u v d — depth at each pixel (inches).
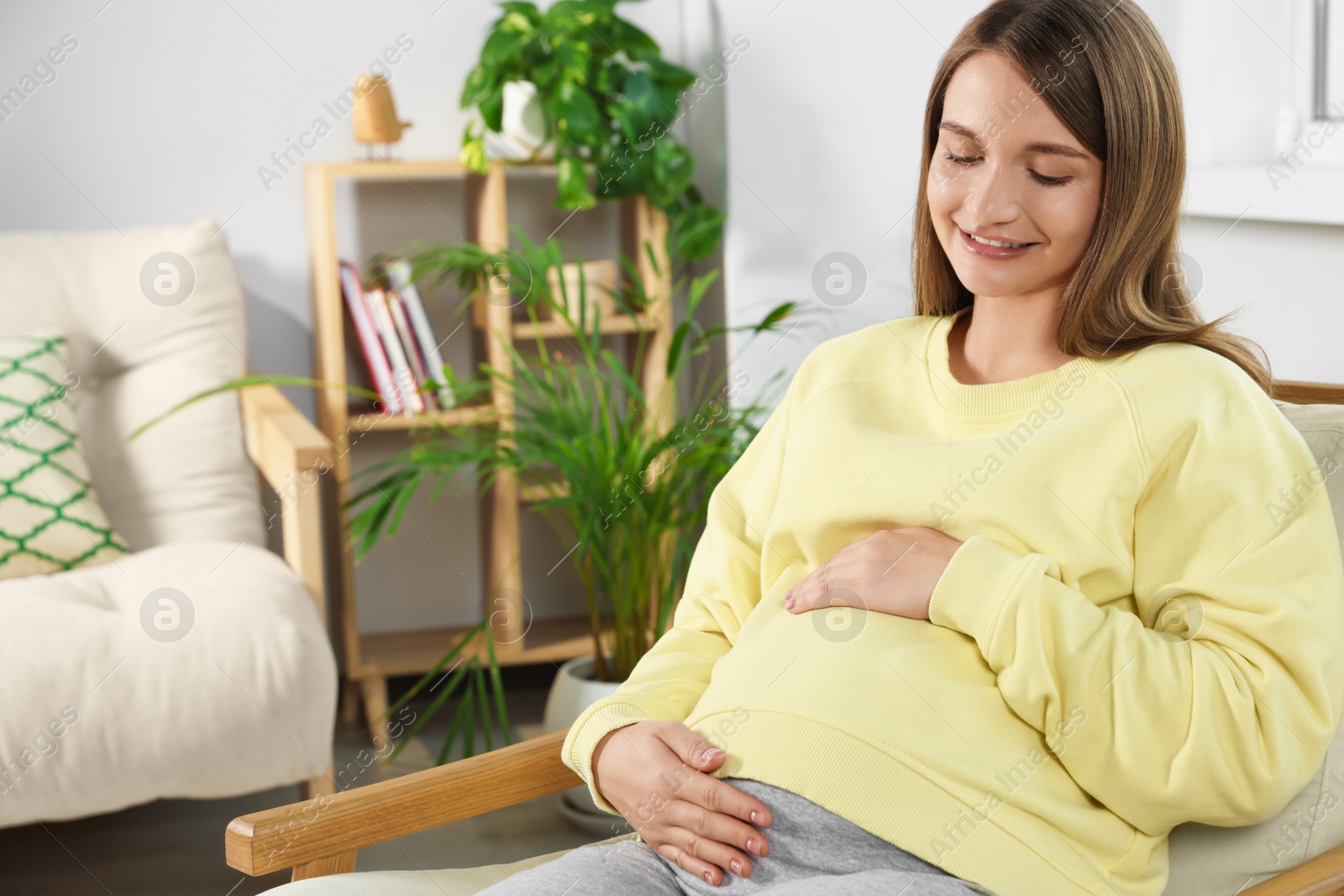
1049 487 36.3
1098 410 36.5
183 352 90.7
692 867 35.0
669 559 82.7
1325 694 32.8
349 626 99.3
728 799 34.6
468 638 76.7
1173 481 35.3
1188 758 32.4
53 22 99.0
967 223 38.3
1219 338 38.7
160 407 89.3
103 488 87.7
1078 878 32.7
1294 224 59.1
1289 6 71.1
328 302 97.0
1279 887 31.4
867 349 43.4
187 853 78.4
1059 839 33.4
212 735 66.6
